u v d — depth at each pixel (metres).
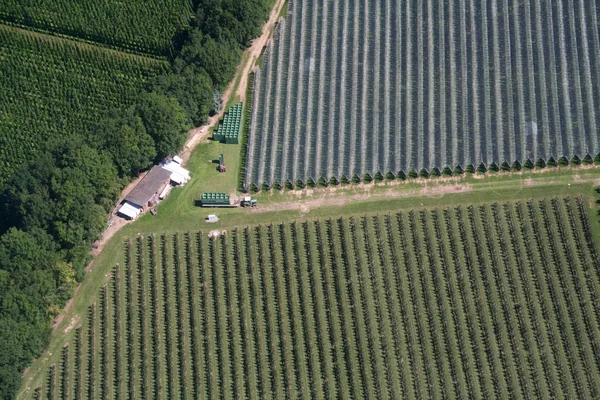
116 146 109.38
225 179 113.75
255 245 108.31
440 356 98.94
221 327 103.00
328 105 118.19
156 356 101.75
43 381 101.25
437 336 100.25
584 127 114.38
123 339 103.38
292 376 99.69
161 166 113.12
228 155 115.62
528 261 104.81
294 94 119.56
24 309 98.38
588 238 105.81
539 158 112.50
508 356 98.62
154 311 104.62
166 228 110.12
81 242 105.25
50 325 103.00
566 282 102.88
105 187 108.00
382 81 119.62
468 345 99.88
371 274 104.88
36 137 118.31
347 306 103.12
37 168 105.94
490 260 105.00
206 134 117.62
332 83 119.62
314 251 107.19
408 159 113.62
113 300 105.88
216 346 102.25
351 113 117.31
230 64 118.38
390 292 103.38
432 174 112.31
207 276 106.56
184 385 99.75
